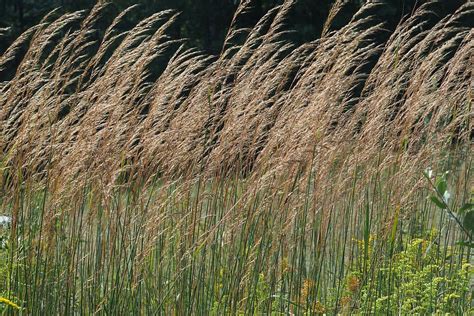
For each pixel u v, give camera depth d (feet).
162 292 33.30
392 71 38.40
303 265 34.42
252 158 35.14
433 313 34.53
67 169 32.09
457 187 38.78
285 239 34.04
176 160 33.73
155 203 32.32
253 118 34.83
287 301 32.89
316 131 33.58
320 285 36.50
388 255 37.22
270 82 35.53
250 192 32.14
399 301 35.17
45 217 31.63
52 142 32.22
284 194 33.01
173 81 34.76
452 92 39.52
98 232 32.76
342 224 38.55
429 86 38.81
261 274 33.86
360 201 37.83
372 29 36.86
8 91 32.65
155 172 33.65
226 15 114.83
